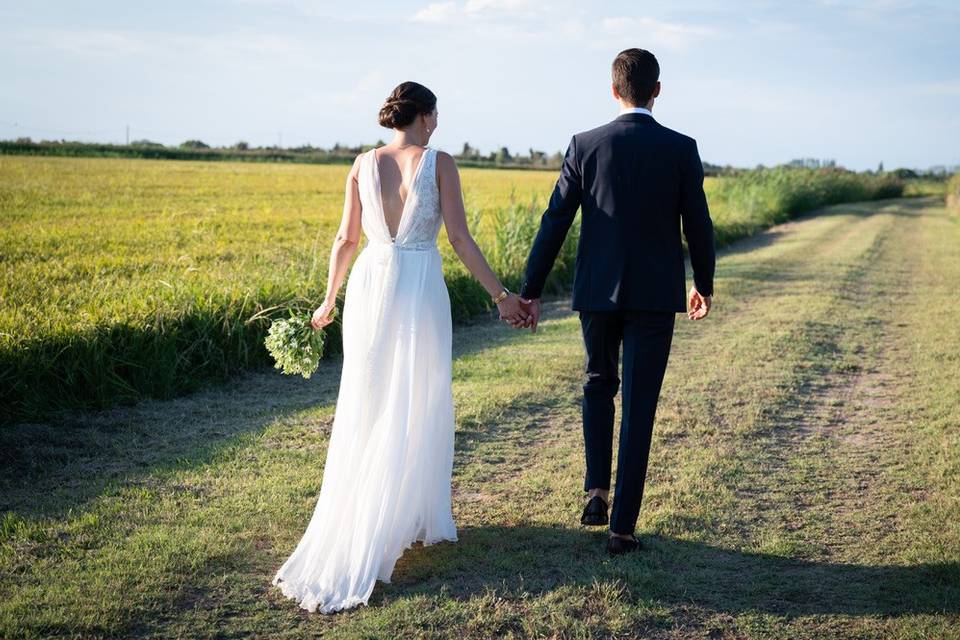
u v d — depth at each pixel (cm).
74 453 470
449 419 345
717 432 516
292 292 763
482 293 1009
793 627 284
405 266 325
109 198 2312
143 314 641
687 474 442
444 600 299
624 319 346
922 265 1494
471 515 385
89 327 589
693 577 321
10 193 2322
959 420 541
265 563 330
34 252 1197
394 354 320
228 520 370
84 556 332
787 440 509
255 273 893
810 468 456
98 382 572
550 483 427
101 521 368
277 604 297
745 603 301
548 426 537
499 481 433
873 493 418
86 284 862
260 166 5450
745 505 399
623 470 339
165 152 6712
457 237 333
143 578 311
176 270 1021
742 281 1234
